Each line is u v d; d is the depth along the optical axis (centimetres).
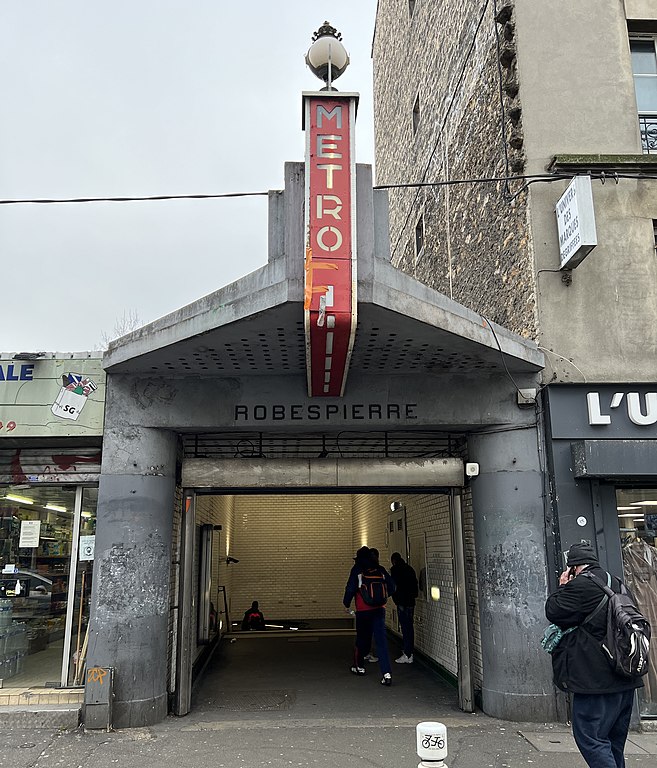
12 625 780
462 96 1080
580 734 467
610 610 467
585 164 807
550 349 783
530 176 783
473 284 1021
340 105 615
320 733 697
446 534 951
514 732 692
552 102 837
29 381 782
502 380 796
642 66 888
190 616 801
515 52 854
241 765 601
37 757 618
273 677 976
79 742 659
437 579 998
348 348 627
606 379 779
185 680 776
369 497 1605
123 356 734
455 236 1126
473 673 817
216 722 738
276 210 642
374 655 1162
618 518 773
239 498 1822
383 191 675
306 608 1778
